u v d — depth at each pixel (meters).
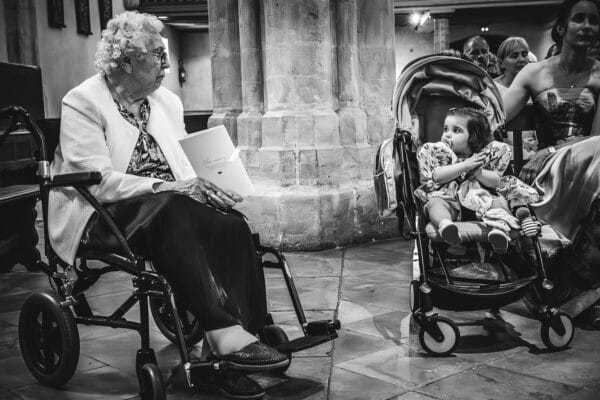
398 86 3.98
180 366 3.24
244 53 6.45
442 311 4.03
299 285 4.75
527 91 4.45
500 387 2.87
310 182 6.04
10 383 3.08
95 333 3.79
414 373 3.06
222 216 2.81
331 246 6.04
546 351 3.30
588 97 4.28
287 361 2.59
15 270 5.56
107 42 3.04
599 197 3.64
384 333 3.65
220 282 2.74
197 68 22.64
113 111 3.08
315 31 6.09
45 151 3.07
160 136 3.21
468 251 3.95
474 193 3.54
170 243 2.65
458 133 3.61
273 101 6.16
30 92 6.38
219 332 2.63
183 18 19.30
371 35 6.73
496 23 23.41
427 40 23.97
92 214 2.96
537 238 3.41
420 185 3.87
